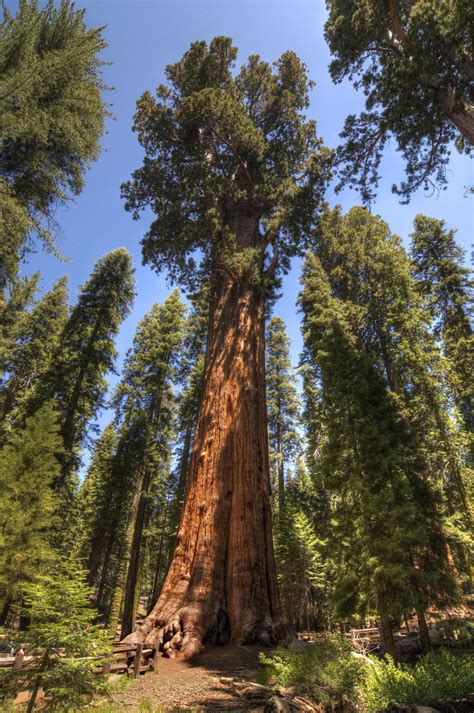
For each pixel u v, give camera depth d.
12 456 13.77
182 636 8.96
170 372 26.95
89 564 21.53
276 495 29.48
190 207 16.70
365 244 26.75
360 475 10.49
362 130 14.09
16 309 20.92
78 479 26.38
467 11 9.36
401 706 5.01
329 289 24.44
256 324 14.95
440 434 15.86
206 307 26.22
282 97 19.66
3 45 9.48
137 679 6.96
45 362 24.44
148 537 27.03
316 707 5.49
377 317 21.84
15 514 12.39
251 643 9.20
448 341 21.50
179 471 25.91
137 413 25.00
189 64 18.97
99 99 12.34
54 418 15.44
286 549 21.81
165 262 18.00
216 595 9.93
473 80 10.80
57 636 3.89
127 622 19.61
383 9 12.38
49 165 11.48
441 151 13.77
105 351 23.59
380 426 11.95
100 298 24.52
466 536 12.54
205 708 5.41
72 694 3.84
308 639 14.62
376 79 13.45
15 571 11.53
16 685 3.92
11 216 9.48
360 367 12.80
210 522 10.88
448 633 11.70
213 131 16.56
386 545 9.14
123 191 17.83
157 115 17.42
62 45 11.38
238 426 12.33
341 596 9.55
